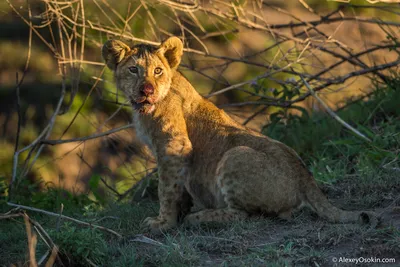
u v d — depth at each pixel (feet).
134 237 27.53
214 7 40.98
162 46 30.17
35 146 40.60
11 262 26.53
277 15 57.93
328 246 24.85
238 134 29.94
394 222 26.71
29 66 63.26
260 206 28.17
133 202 37.55
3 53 63.36
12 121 61.52
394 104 40.29
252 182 28.09
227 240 25.90
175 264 24.08
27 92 62.28
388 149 35.32
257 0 42.24
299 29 55.67
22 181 39.81
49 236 25.22
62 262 24.72
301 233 26.18
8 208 36.83
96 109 58.13
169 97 30.07
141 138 31.01
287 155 28.78
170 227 28.96
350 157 36.78
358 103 42.24
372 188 31.09
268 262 23.73
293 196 28.04
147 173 41.63
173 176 29.48
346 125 35.32
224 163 28.68
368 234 25.04
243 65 58.90
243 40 59.41
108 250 26.14
